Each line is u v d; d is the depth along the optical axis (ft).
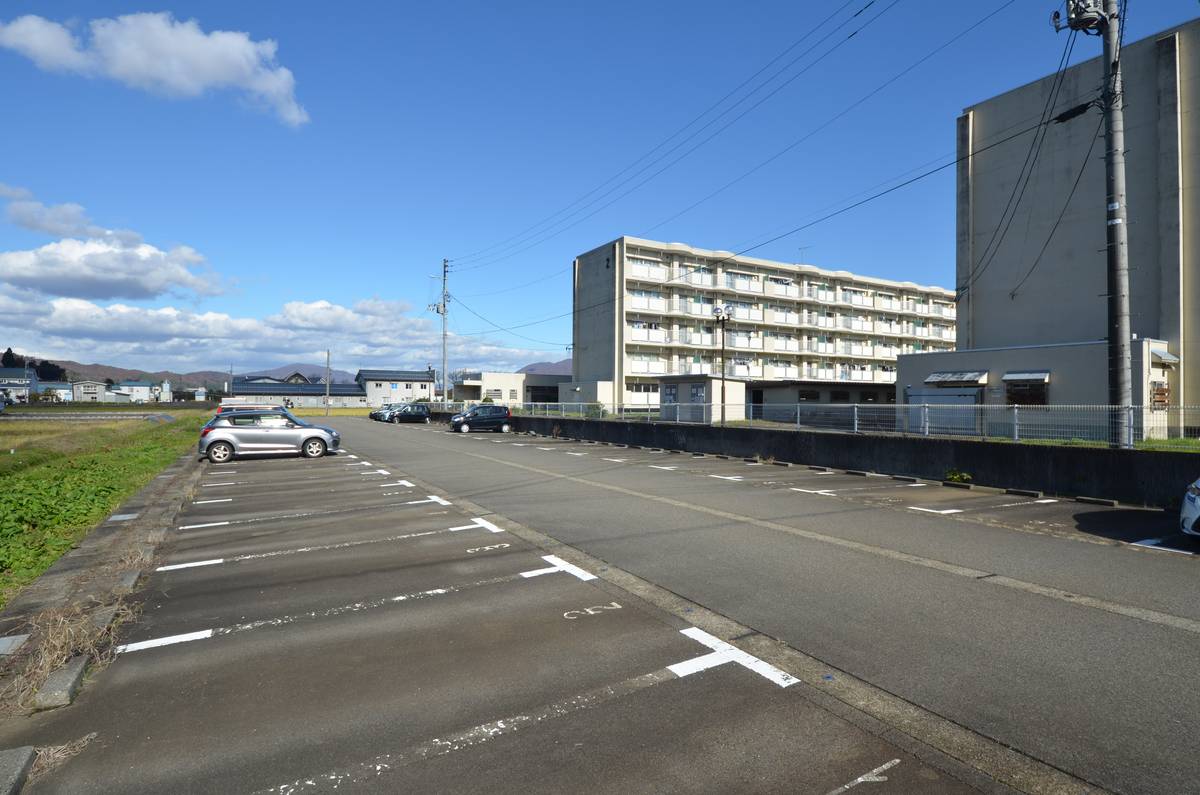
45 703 12.01
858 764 9.90
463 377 212.02
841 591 18.67
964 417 46.26
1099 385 74.59
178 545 26.00
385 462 58.85
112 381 447.42
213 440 60.08
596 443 84.38
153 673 13.57
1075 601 17.70
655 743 10.55
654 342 173.58
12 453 52.29
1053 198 90.48
